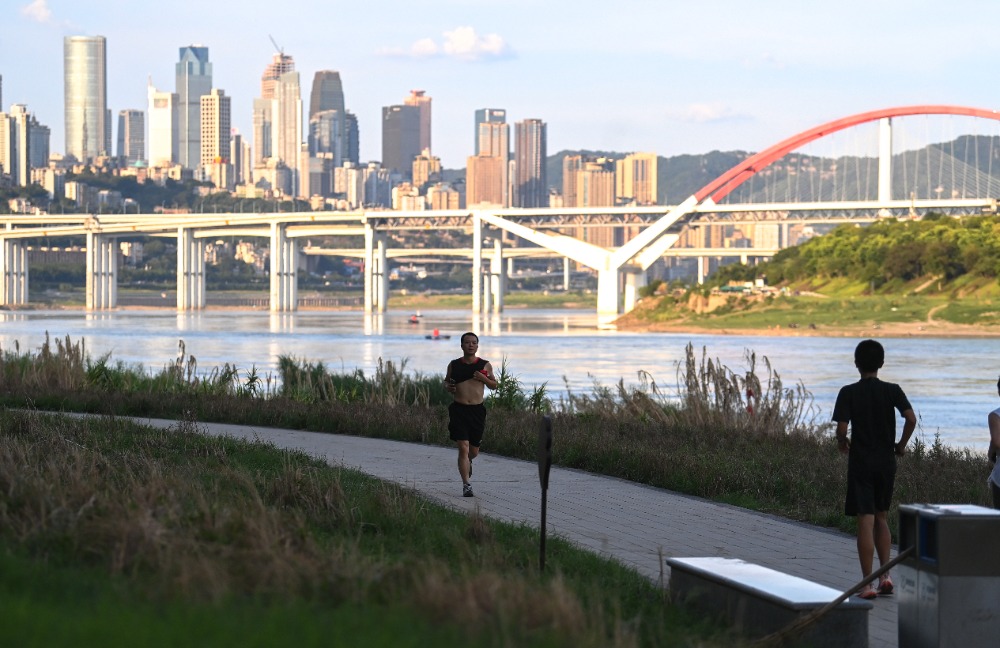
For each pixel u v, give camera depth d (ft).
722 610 43.80
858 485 53.47
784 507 76.64
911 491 78.59
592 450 99.04
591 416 132.16
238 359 465.88
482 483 87.25
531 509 74.90
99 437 94.79
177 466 76.54
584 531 67.00
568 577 48.44
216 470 76.54
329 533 57.52
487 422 122.11
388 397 149.89
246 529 47.16
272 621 30.99
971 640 38.47
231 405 139.64
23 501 50.96
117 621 29.43
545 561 51.75
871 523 53.21
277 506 61.67
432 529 59.21
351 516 59.93
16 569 36.70
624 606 44.91
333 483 64.64
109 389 159.43
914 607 40.09
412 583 38.88
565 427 117.70
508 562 51.55
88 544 43.65
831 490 80.69
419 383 162.30
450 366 81.00
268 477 75.46
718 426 121.08
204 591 35.96
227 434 109.40
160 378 172.96
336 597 37.42
